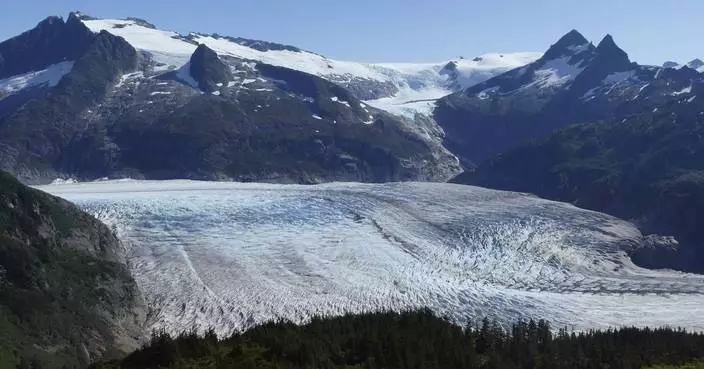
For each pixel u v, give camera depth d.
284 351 54.91
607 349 60.78
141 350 57.78
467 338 60.69
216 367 51.41
